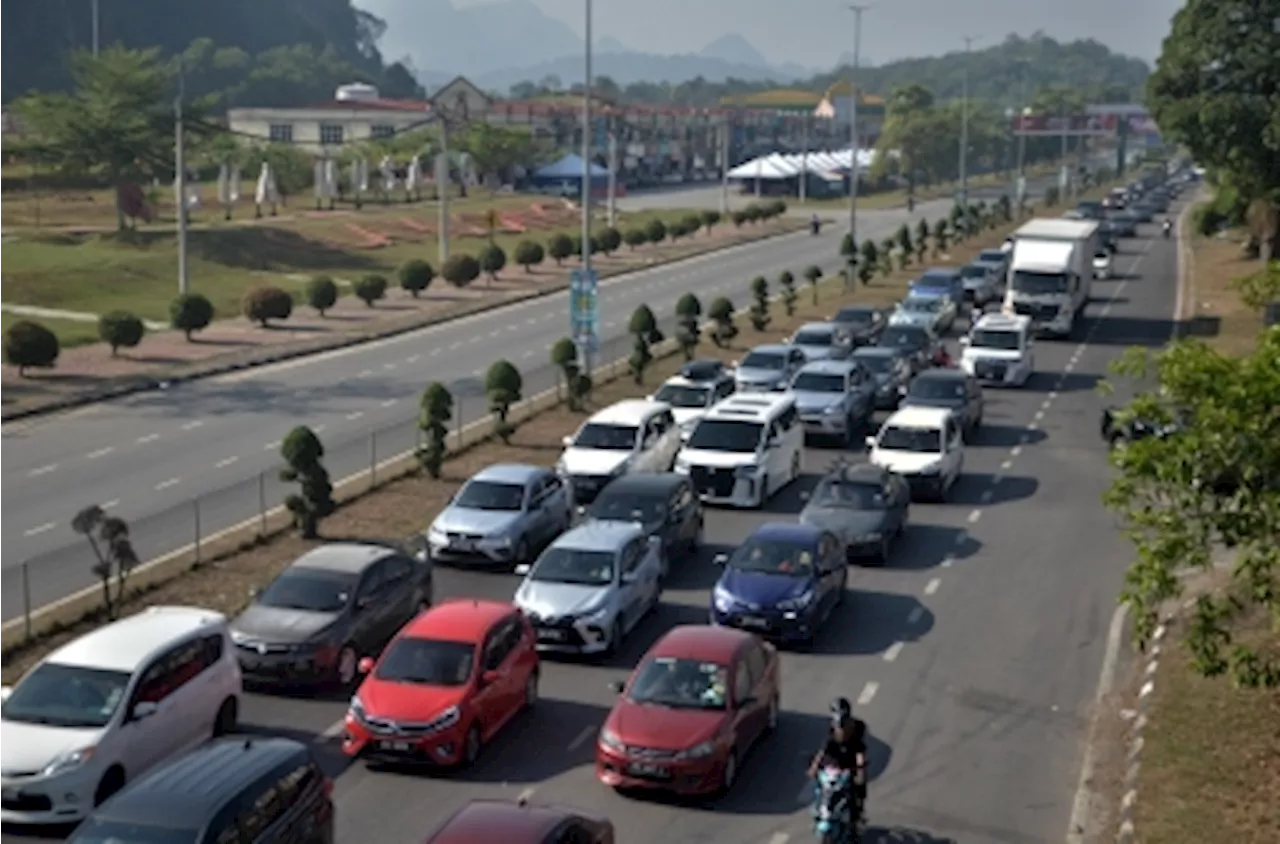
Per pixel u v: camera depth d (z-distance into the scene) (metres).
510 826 14.97
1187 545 18.95
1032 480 39.66
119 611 26.52
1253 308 27.44
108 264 79.94
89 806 18.58
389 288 81.50
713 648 21.28
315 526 32.03
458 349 60.44
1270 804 19.22
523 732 22.36
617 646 25.95
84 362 54.47
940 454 37.38
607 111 183.00
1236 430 18.36
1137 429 41.66
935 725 22.78
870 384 47.62
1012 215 142.12
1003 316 56.38
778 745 21.92
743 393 43.59
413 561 26.45
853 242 81.62
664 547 30.50
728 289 82.62
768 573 26.80
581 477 36.00
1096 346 62.78
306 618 23.91
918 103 193.88
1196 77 69.69
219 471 38.25
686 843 18.56
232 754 16.41
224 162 119.56
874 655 26.02
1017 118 185.38
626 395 49.84
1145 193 167.38
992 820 19.38
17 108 109.25
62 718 19.11
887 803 19.89
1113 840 18.75
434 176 143.75
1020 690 24.31
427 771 20.81
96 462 39.28
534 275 88.81
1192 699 23.08
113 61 100.12
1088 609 28.67
